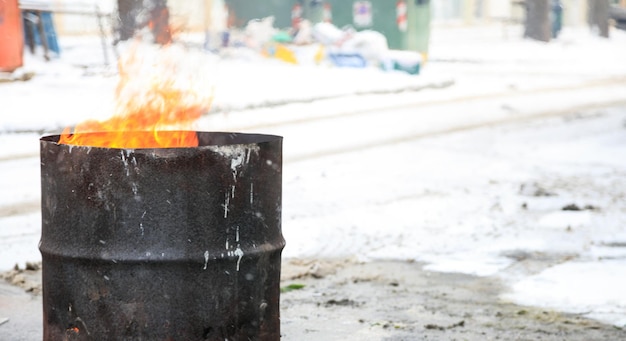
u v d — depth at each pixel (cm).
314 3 3372
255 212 523
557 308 768
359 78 2767
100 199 500
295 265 903
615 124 2094
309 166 1503
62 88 2236
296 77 2697
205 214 505
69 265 509
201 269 506
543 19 4806
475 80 3122
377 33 3102
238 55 3166
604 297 795
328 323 726
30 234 1029
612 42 4969
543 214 1146
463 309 767
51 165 513
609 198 1254
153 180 498
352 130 1944
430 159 1605
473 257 941
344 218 1120
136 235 500
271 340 544
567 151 1702
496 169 1508
